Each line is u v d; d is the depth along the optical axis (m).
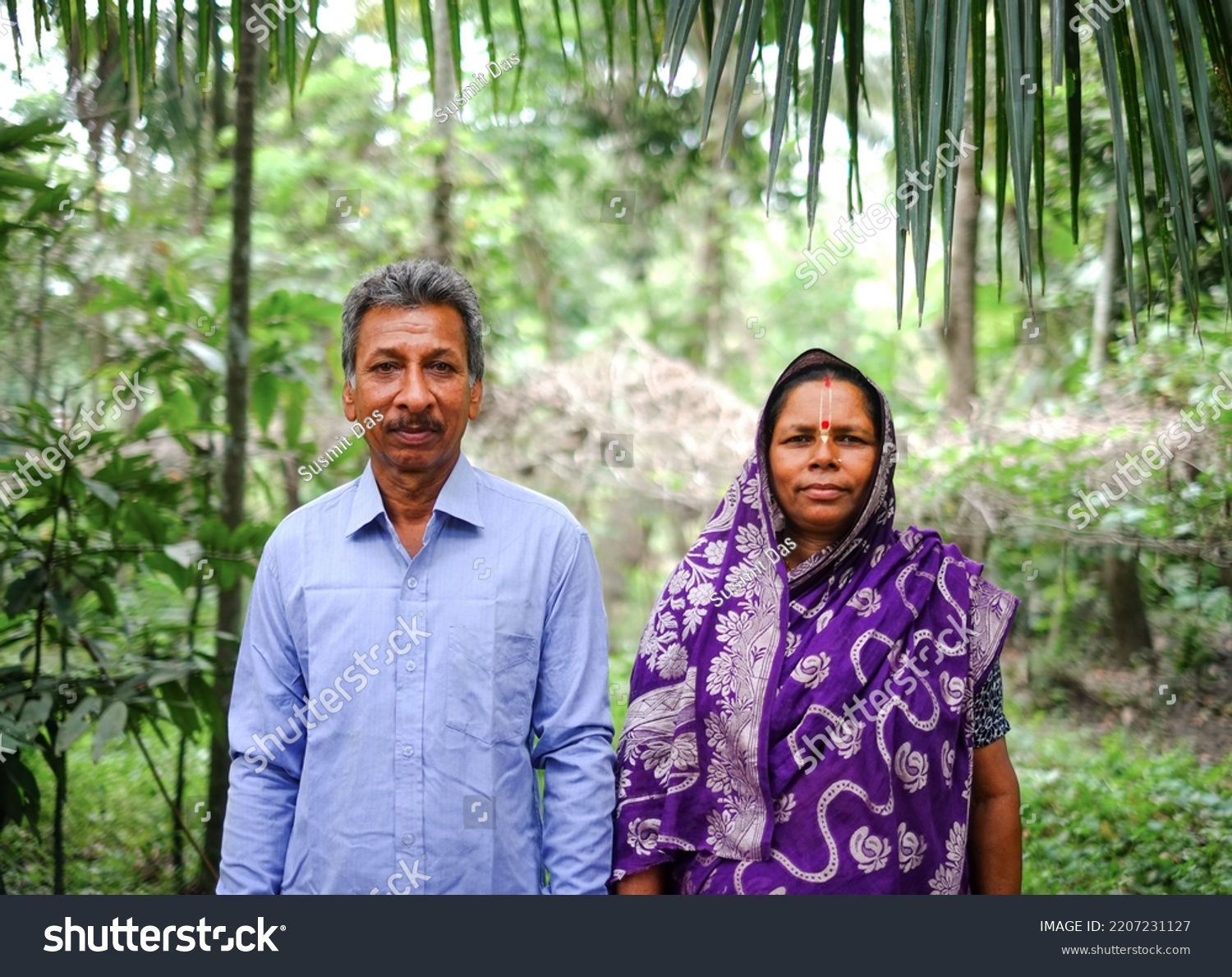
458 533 1.93
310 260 6.38
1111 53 1.88
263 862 1.90
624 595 8.64
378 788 1.86
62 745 2.77
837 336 11.35
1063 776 4.44
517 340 8.09
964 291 6.91
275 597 1.94
